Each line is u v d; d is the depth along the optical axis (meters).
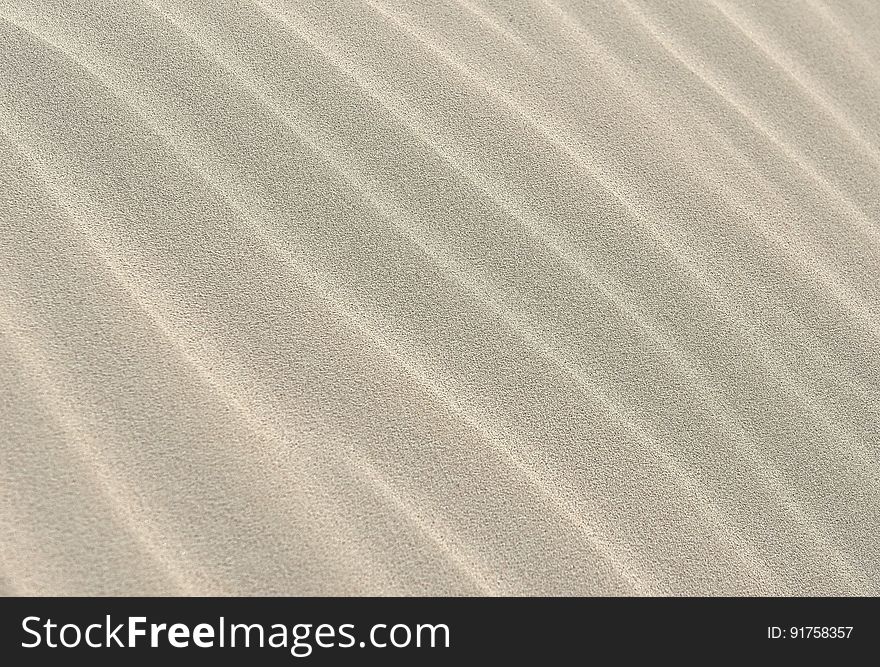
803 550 1.47
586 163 1.80
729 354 1.62
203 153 1.64
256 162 1.66
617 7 2.06
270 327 1.48
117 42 1.73
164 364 1.40
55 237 1.48
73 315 1.42
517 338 1.56
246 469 1.35
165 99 1.69
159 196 1.57
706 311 1.66
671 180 1.82
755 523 1.47
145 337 1.42
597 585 1.39
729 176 1.85
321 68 1.80
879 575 1.48
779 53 2.09
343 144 1.72
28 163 1.55
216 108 1.70
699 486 1.48
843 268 1.78
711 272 1.71
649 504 1.45
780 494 1.50
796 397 1.60
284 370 1.44
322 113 1.74
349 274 1.57
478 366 1.52
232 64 1.76
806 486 1.52
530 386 1.51
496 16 1.97
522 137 1.80
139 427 1.35
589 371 1.55
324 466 1.37
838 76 2.08
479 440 1.44
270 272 1.54
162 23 1.78
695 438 1.52
